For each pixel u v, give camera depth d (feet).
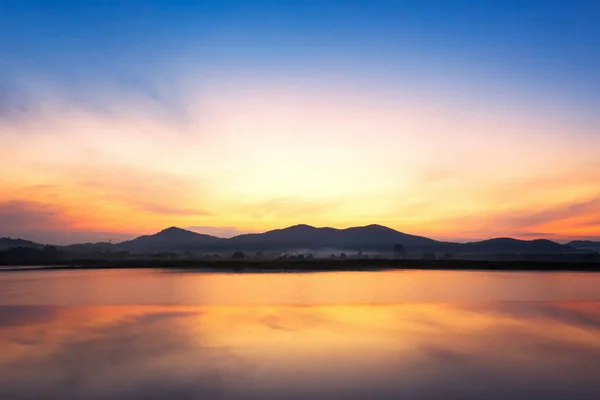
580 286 136.56
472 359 47.42
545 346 53.47
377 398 35.94
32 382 39.55
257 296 107.86
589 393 37.09
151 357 47.88
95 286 135.95
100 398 35.76
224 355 48.85
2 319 72.59
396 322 69.56
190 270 239.91
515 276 189.37
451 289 125.90
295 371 42.96
